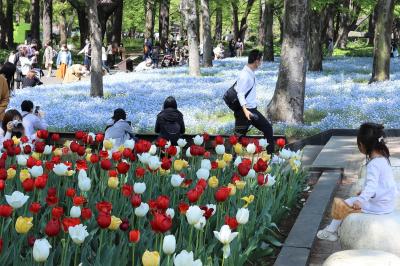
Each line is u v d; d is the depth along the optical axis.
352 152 11.83
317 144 14.02
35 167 6.43
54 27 77.50
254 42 71.44
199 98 19.78
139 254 5.47
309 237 6.74
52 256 4.93
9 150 7.62
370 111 16.08
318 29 30.98
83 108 17.95
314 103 17.70
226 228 4.58
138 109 17.73
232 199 6.82
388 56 23.08
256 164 7.04
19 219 4.54
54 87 24.50
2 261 5.02
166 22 48.66
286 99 15.45
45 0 43.59
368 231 5.79
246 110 10.99
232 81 25.22
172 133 11.55
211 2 52.00
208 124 15.17
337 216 6.32
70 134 14.80
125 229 5.09
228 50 56.91
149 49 43.09
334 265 4.84
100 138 8.69
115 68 40.53
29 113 11.83
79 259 5.57
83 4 44.47
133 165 8.09
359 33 80.00
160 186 7.77
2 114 11.20
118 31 42.97
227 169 8.59
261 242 6.61
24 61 27.75
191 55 28.62
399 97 18.38
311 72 30.20
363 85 22.22
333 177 9.76
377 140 6.05
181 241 5.73
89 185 6.00
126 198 6.66
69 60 32.47
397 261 4.84
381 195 6.02
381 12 22.89
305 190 9.38
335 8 38.28
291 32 15.30
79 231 4.58
